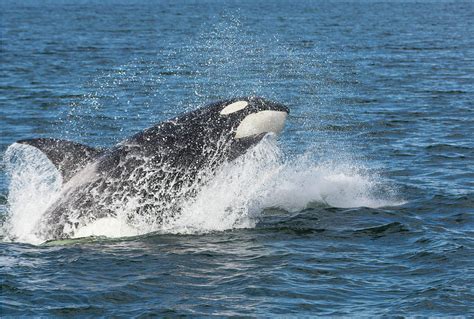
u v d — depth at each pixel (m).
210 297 45.16
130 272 49.09
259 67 174.25
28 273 48.91
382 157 84.81
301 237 56.34
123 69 173.38
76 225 56.81
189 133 59.69
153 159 58.66
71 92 136.50
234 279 47.81
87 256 52.12
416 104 122.81
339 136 97.56
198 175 59.81
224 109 60.44
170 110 117.69
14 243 55.56
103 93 134.75
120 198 57.91
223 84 145.12
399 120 108.00
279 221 60.31
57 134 100.19
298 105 121.94
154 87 142.12
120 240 55.91
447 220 60.16
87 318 42.53
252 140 58.75
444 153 86.25
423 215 61.62
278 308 43.62
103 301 44.62
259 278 47.84
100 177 58.03
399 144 92.06
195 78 154.12
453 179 74.00
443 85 146.88
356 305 44.03
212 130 59.91
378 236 56.34
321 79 154.12
